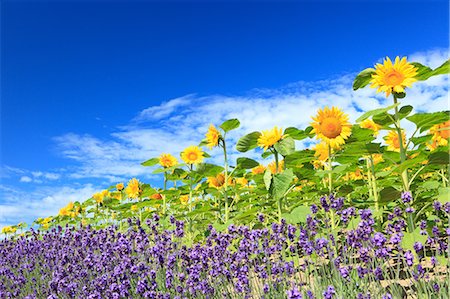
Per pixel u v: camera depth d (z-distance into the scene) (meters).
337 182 2.42
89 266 2.10
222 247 1.86
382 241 1.30
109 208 4.51
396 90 1.79
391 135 2.67
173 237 2.90
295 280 1.61
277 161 2.40
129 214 3.78
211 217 3.09
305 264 1.63
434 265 1.36
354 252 1.68
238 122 2.77
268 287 1.47
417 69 1.84
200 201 3.61
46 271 2.58
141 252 2.14
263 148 2.36
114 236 2.71
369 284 1.44
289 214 2.07
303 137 2.52
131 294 1.70
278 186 2.14
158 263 1.90
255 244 1.78
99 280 1.81
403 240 1.54
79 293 1.91
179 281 1.80
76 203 4.99
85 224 4.95
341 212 1.73
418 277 1.29
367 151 2.02
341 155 2.25
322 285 1.54
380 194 1.85
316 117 2.18
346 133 2.13
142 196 3.47
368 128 2.40
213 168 2.80
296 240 2.00
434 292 1.29
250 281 1.64
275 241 1.80
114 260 2.19
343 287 1.41
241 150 2.50
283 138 2.36
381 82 1.84
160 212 3.73
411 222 1.70
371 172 2.71
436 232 1.48
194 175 3.13
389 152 2.39
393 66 1.83
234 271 1.66
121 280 1.73
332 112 2.17
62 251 2.65
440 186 2.43
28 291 2.28
